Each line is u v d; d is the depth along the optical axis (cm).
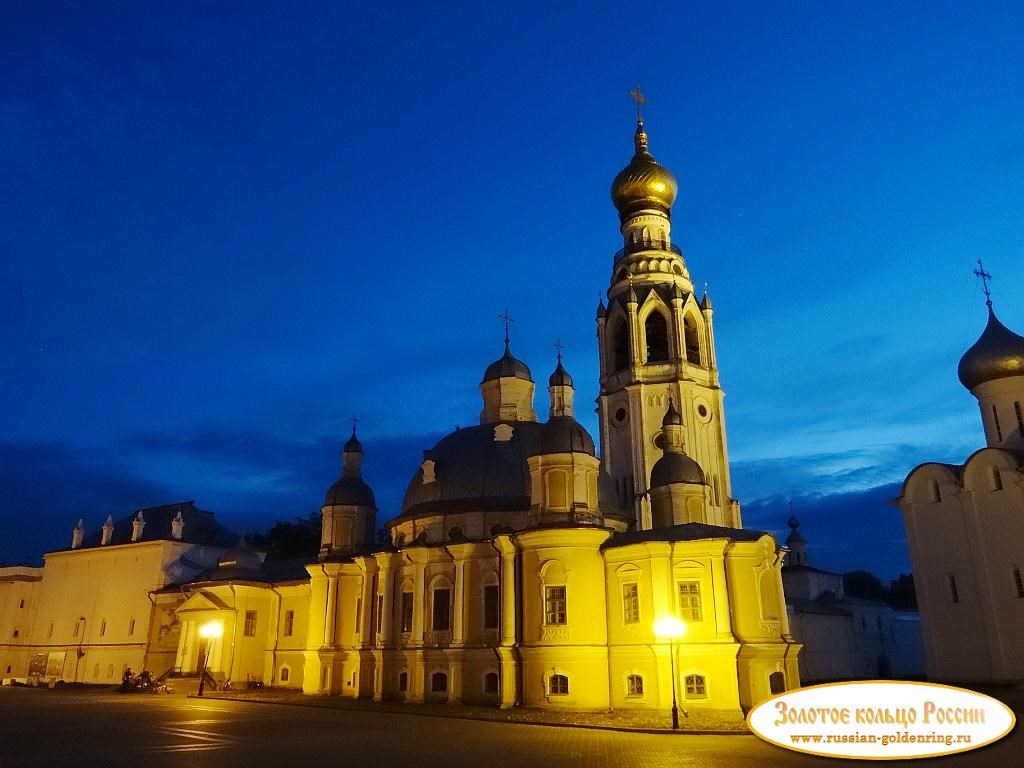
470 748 3075
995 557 5653
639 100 8906
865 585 14950
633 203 8444
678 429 6412
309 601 7238
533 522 5350
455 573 5628
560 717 4416
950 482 6009
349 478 7288
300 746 3097
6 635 9925
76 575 9575
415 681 5600
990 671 5541
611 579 5103
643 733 3656
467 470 6091
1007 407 6400
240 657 7438
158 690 6819
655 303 7781
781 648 4872
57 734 3525
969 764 2573
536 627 5109
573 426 5497
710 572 4831
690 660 4709
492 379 7025
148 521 9688
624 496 7338
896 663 9506
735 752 2972
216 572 8038
